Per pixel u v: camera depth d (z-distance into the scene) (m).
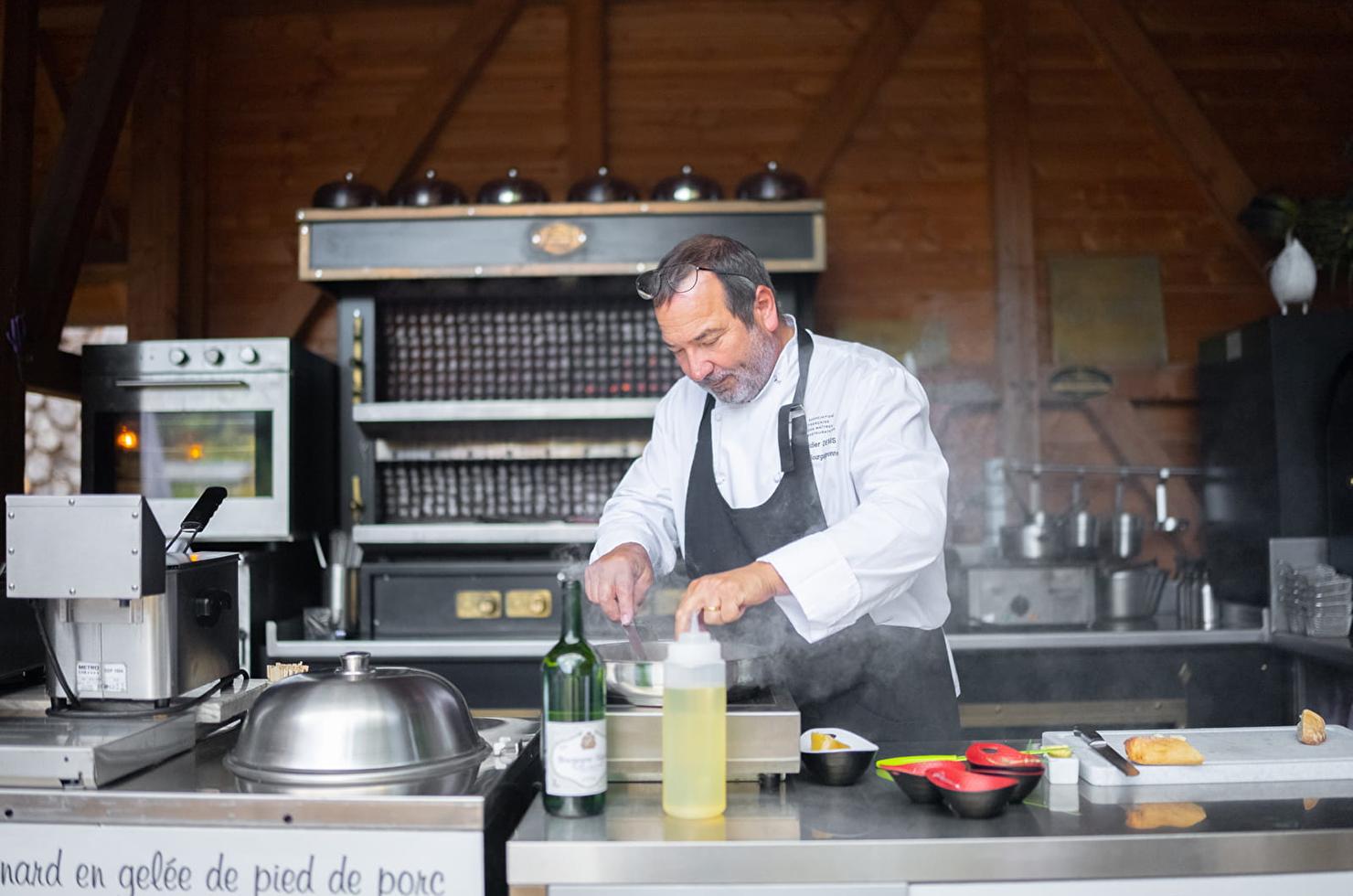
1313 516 3.49
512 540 3.43
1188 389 4.17
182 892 1.43
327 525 3.69
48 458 5.12
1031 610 3.47
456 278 3.47
